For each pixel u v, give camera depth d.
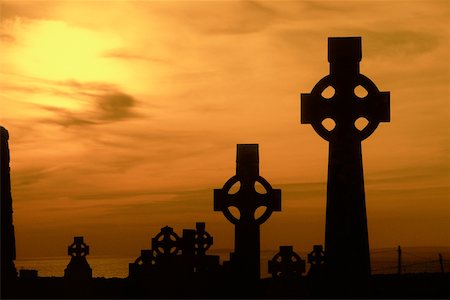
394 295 25.97
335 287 21.92
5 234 24.91
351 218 21.97
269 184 26.88
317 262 36.41
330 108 22.22
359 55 22.14
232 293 26.70
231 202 26.98
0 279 24.80
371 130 22.06
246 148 26.98
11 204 25.17
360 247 21.92
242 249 26.75
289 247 28.67
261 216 26.86
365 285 21.86
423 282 29.47
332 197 22.11
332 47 22.25
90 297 29.94
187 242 30.56
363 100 22.11
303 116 22.33
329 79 22.25
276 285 28.53
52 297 29.55
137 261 31.77
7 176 25.02
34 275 33.47
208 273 29.83
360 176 22.05
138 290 30.23
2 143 24.84
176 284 29.89
